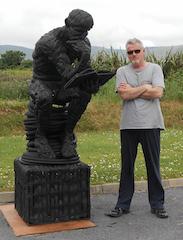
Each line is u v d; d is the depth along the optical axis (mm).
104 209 4336
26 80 17406
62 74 3375
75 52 3418
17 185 3994
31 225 3580
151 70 4059
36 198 3576
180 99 13750
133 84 4070
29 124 3939
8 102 12656
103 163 6738
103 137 10422
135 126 3973
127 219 3922
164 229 3602
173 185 5570
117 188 5219
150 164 4059
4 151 7949
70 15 3229
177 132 11133
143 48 4051
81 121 11883
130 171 4109
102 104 12914
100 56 16078
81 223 3695
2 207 4301
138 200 4762
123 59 15984
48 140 3875
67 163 3764
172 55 16422
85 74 3162
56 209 3670
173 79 14836
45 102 3445
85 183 3785
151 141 4008
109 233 3469
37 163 3680
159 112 4062
